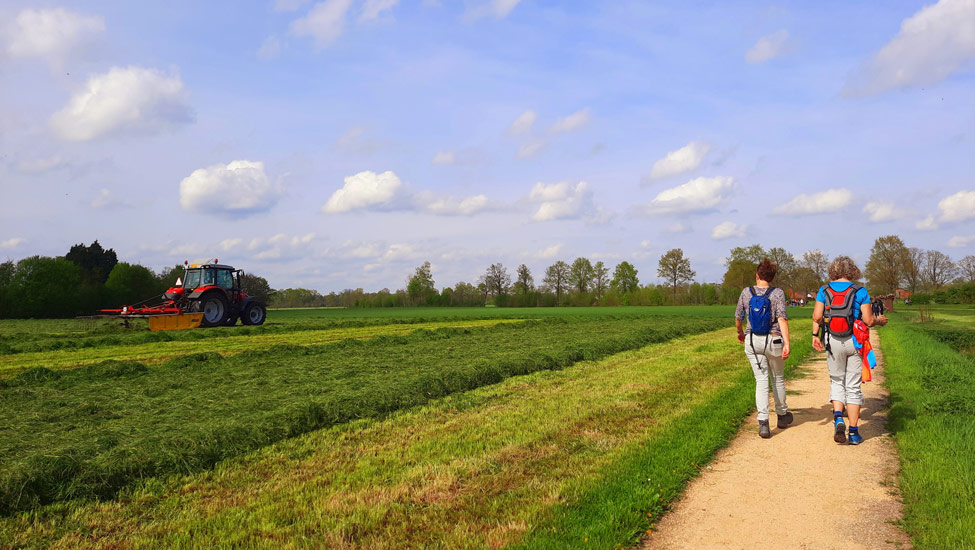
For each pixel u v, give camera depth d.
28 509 4.61
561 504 4.48
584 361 14.15
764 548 3.80
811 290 72.38
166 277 59.28
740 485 5.04
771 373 7.13
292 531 4.14
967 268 82.88
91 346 18.70
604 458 5.68
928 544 3.69
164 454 5.73
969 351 19.47
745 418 7.59
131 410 8.13
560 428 6.89
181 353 16.53
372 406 8.30
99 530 4.24
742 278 77.50
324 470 5.58
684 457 5.66
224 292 26.22
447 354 14.92
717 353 14.80
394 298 103.31
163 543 3.97
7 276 50.91
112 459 5.46
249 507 4.63
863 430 6.86
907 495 4.56
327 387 9.73
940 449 5.48
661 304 89.75
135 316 24.44
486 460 5.70
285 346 16.59
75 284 50.12
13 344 18.73
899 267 66.62
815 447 6.18
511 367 12.00
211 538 4.05
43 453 5.55
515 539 3.91
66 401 8.76
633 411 7.77
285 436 6.84
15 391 9.80
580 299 95.94
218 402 8.61
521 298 98.00
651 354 15.49
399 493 4.83
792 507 4.51
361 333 24.61
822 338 6.55
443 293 105.88
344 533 4.06
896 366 11.59
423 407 8.52
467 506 4.56
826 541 3.89
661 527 4.18
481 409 8.32
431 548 3.83
